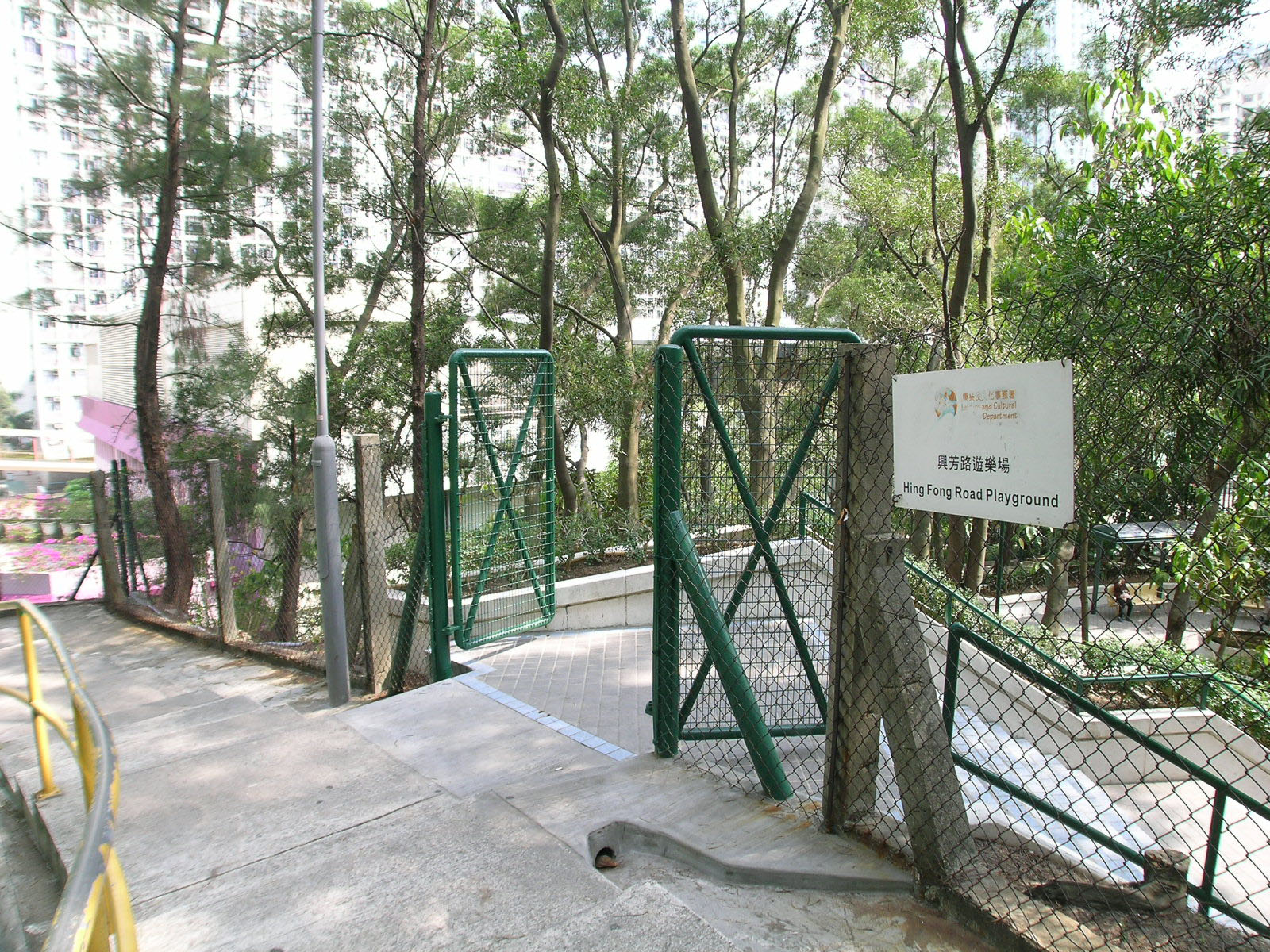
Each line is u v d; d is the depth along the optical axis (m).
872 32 11.71
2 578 13.36
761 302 17.03
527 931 2.75
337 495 5.80
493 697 5.36
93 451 27.31
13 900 3.78
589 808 3.60
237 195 12.34
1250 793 5.84
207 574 9.88
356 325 15.93
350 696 6.07
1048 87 12.20
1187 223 5.03
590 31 15.33
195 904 3.03
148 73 10.48
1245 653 6.03
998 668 6.21
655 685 4.12
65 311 11.22
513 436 6.66
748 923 2.80
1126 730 3.15
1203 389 2.55
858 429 3.04
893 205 12.44
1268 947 2.66
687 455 4.18
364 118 14.47
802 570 4.71
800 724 4.27
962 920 2.74
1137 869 3.74
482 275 17.44
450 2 12.12
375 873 3.18
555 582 7.27
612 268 13.93
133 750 4.88
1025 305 3.07
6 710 6.84
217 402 11.84
